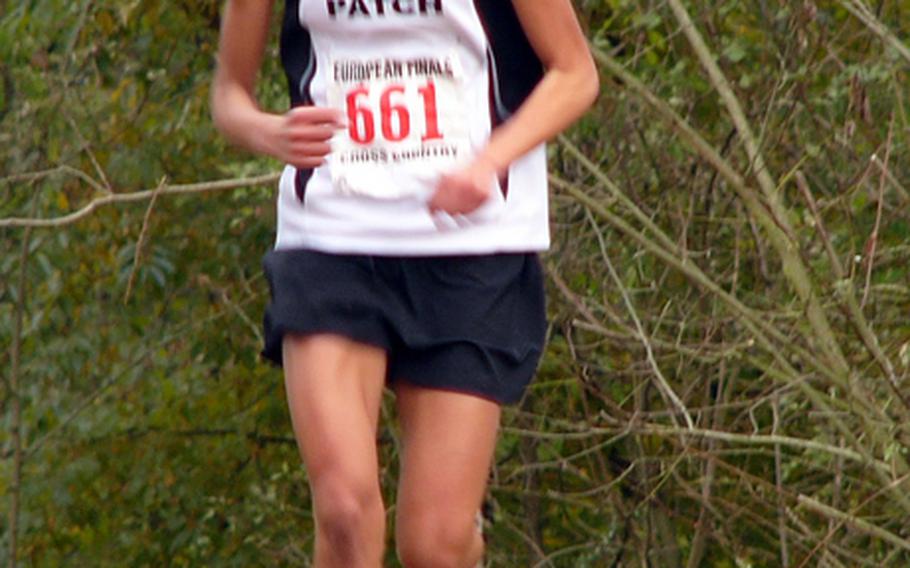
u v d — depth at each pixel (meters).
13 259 25.20
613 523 23.95
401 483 9.84
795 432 21.56
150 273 24.56
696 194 21.12
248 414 26.98
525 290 10.08
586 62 9.86
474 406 9.80
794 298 19.91
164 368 26.70
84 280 25.83
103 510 27.47
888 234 20.16
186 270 25.47
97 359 26.16
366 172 9.68
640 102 20.69
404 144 9.65
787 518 20.47
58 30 23.38
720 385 20.53
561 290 20.14
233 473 27.20
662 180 21.09
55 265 24.88
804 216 20.02
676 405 19.83
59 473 26.66
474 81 9.70
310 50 9.82
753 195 19.45
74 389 26.81
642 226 21.39
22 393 26.41
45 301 25.88
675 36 20.75
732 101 19.77
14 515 26.05
